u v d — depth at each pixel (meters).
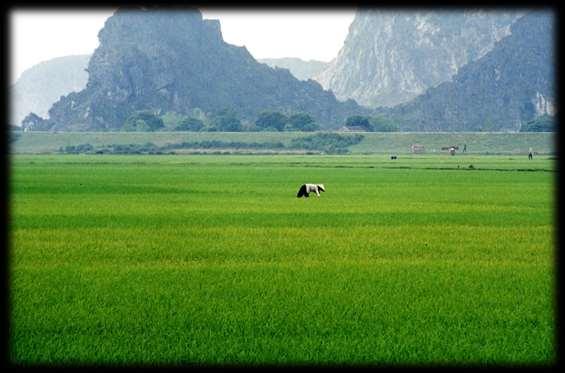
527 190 127.00
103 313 37.72
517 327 35.62
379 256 55.81
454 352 32.06
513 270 49.75
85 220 78.56
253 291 42.75
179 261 53.25
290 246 60.59
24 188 128.62
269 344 32.94
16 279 46.03
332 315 37.56
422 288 43.81
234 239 64.56
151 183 145.12
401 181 153.62
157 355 31.44
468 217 83.12
